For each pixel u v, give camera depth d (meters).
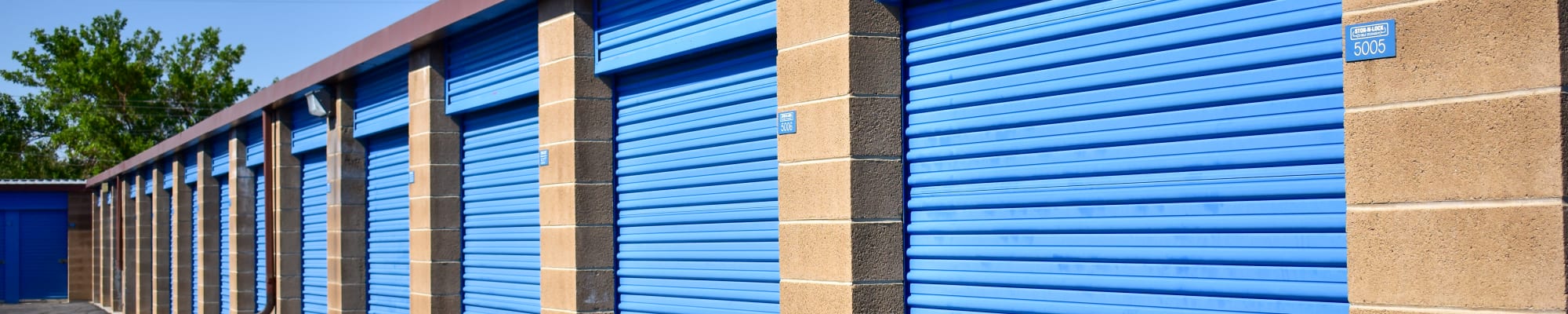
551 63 10.27
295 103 16.80
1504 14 5.00
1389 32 5.31
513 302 11.66
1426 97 5.19
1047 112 6.83
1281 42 5.97
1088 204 6.75
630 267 10.00
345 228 14.69
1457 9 5.12
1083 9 6.69
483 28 11.80
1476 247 5.05
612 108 10.12
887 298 7.46
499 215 11.95
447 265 12.57
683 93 9.41
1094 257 6.72
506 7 10.95
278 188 17.11
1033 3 6.90
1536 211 4.90
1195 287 6.36
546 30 10.37
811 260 7.65
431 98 12.51
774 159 8.59
